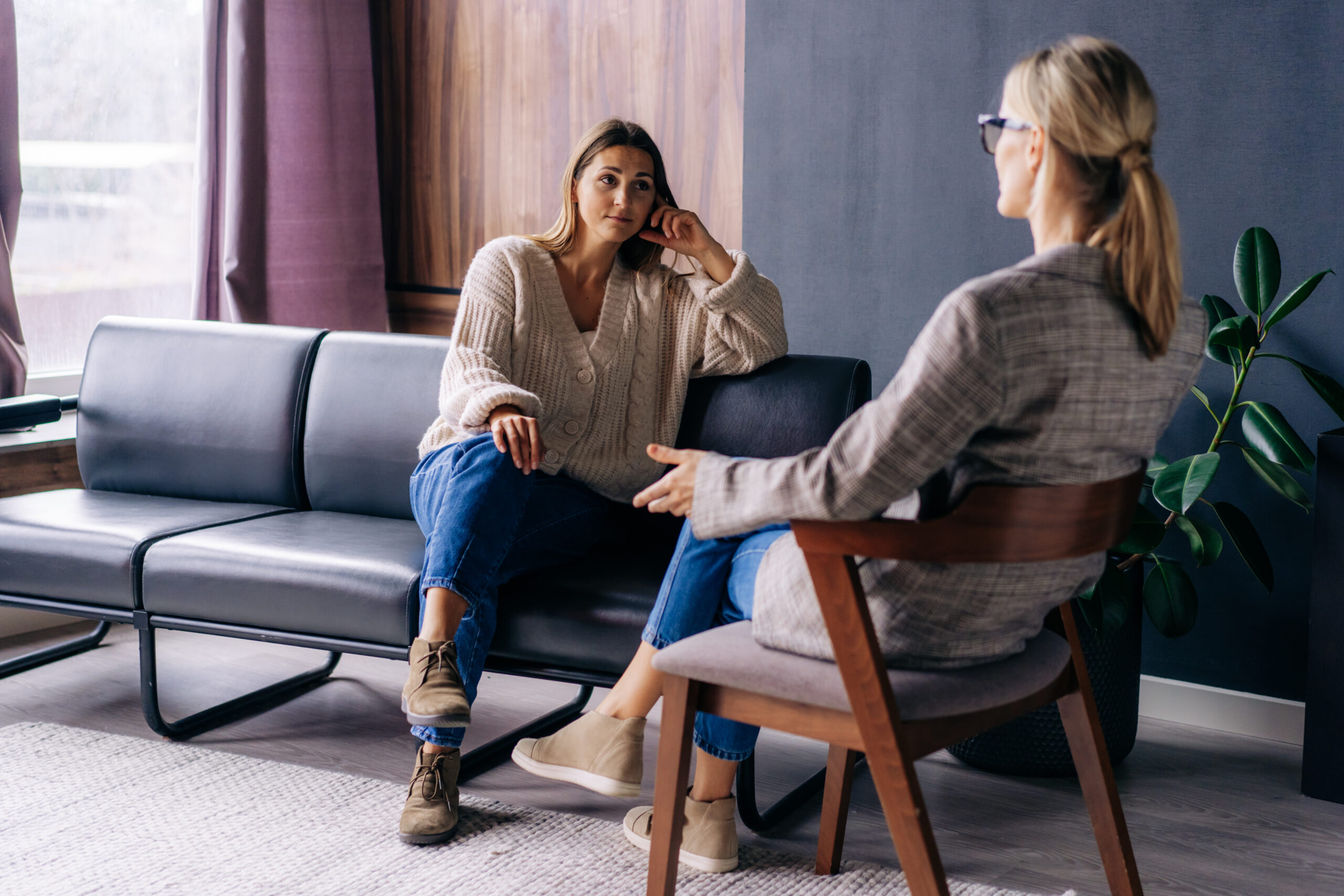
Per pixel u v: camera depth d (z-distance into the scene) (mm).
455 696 1829
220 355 2623
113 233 3219
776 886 1791
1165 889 1823
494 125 3430
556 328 2141
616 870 1822
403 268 3650
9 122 2758
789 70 2809
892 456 1183
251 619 2141
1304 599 2412
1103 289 1202
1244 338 2168
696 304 2217
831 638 1270
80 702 2525
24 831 1917
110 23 3156
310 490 2523
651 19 3131
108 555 2230
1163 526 2125
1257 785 2232
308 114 3357
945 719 1310
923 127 2664
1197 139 2420
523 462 1919
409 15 3514
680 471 1368
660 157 2188
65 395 3084
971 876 1848
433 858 1849
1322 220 2324
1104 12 2465
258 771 2158
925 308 2715
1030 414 1193
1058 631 1885
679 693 1429
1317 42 2287
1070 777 2246
